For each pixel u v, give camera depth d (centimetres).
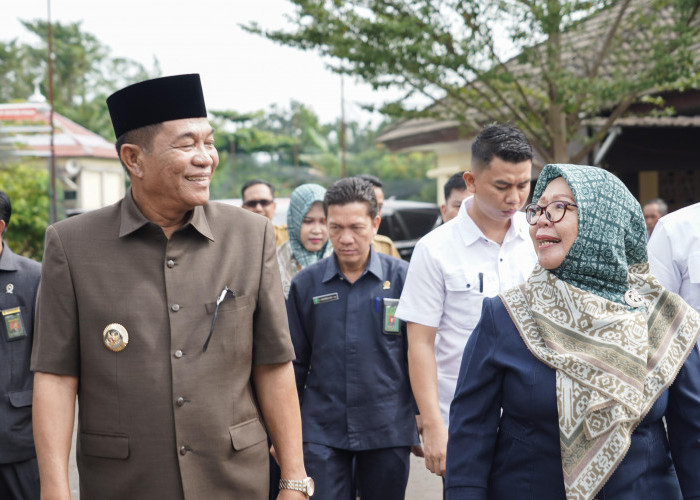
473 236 362
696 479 232
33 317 392
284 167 4994
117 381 248
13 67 5794
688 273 374
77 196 2805
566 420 226
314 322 416
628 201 236
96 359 249
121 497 249
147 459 247
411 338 363
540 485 234
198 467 249
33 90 5812
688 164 1108
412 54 876
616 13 962
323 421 404
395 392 405
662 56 875
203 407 250
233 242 264
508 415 243
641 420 226
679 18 898
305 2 885
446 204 504
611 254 232
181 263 256
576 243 232
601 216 232
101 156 2855
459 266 360
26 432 385
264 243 269
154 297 252
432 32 873
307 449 400
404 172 4497
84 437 253
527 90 985
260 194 682
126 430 248
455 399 255
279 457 273
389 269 417
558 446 231
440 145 1516
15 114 1667
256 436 262
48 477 245
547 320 236
